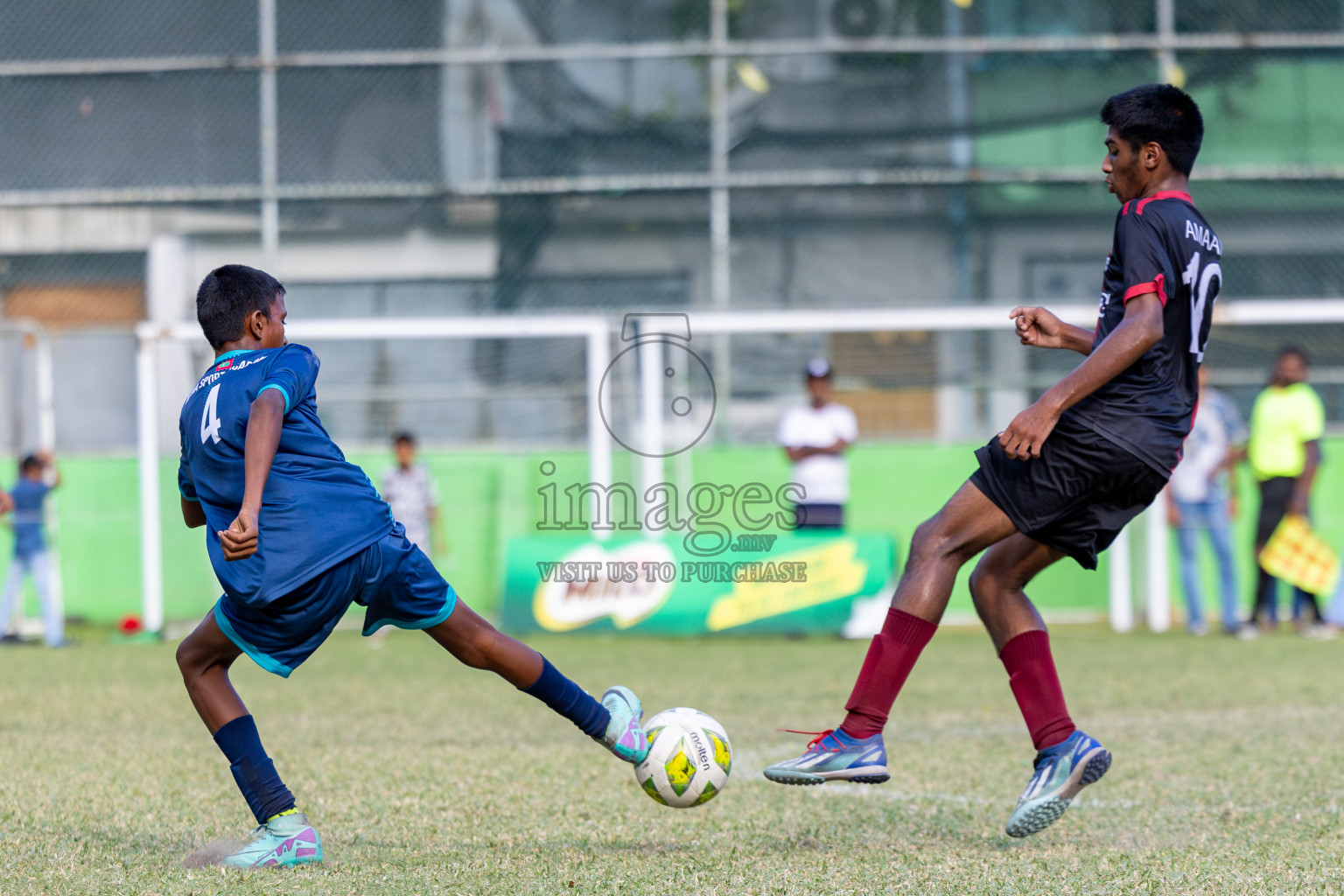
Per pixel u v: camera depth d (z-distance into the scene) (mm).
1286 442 39562
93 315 49688
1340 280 48406
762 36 49312
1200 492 39938
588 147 49312
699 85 49156
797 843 13188
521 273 49188
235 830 13898
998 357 47750
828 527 40562
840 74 49031
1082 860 12203
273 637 12039
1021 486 12398
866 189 48906
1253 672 29781
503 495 48000
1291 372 39625
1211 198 48625
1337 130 48688
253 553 11680
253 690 27750
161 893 10836
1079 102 48812
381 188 49469
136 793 16016
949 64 49031
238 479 12000
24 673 31406
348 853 12672
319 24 50188
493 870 11820
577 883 11258
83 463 47656
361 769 17812
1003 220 48688
